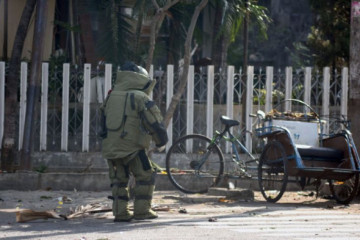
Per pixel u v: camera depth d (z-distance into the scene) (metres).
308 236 22.42
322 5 59.91
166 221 25.98
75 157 43.09
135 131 25.31
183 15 53.84
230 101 43.94
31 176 37.50
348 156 33.22
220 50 57.41
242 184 39.44
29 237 21.88
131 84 25.81
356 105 36.50
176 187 37.00
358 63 36.50
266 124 35.25
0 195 34.72
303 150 33.25
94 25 55.50
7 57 56.34
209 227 24.39
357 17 36.53
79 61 56.16
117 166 25.89
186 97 44.84
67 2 62.34
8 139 41.81
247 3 51.41
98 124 44.84
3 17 57.25
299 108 45.16
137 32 49.03
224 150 44.38
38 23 39.81
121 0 50.50
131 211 28.72
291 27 95.38
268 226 24.91
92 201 33.16
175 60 57.25
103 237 21.81
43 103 42.66
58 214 27.50
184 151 41.88
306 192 39.12
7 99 42.12
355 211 30.77
